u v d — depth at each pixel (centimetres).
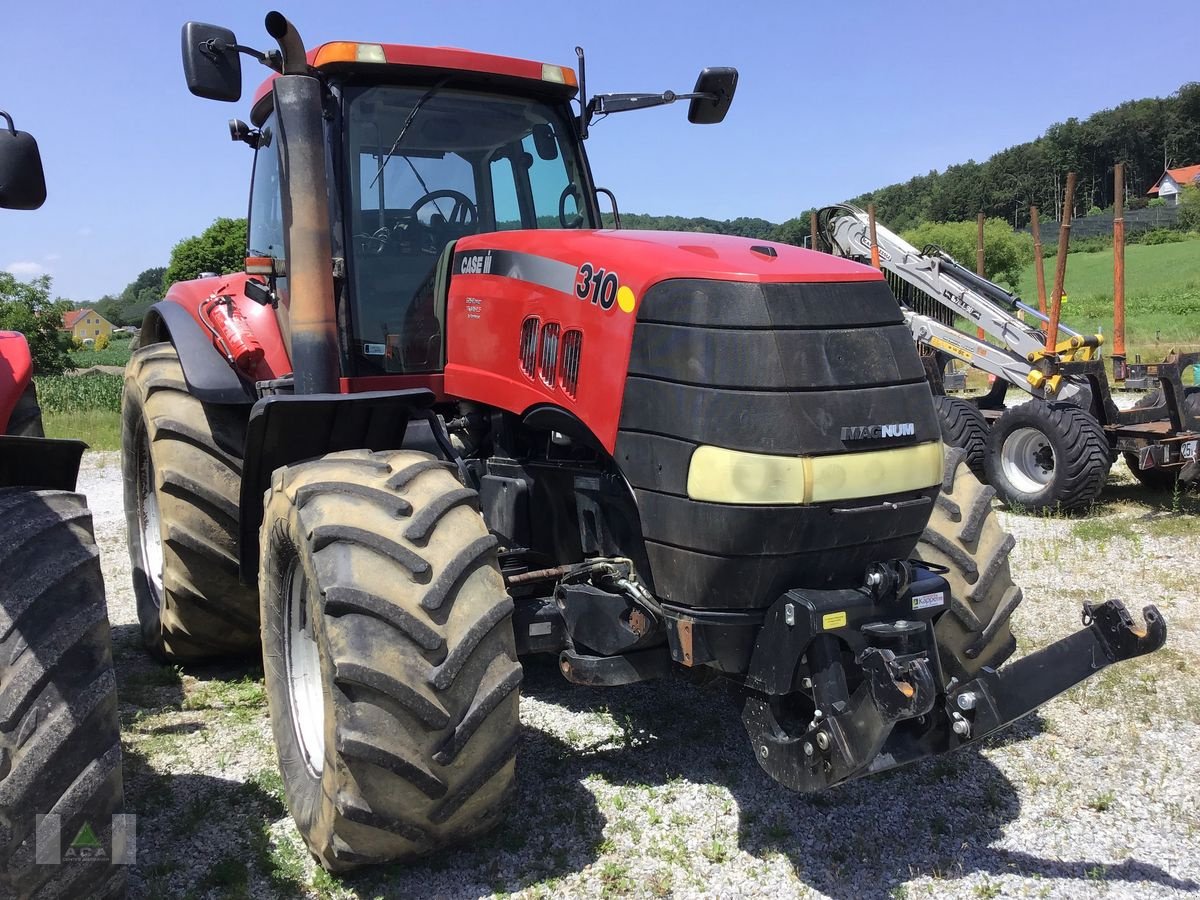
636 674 284
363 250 351
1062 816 300
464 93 376
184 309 417
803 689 261
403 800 240
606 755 337
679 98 384
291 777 282
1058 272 701
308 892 261
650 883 265
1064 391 706
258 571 335
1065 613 473
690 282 256
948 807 305
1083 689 389
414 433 336
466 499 261
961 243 4222
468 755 242
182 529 379
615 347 271
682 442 254
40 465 274
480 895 259
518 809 301
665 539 262
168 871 269
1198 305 3192
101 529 698
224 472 384
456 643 239
